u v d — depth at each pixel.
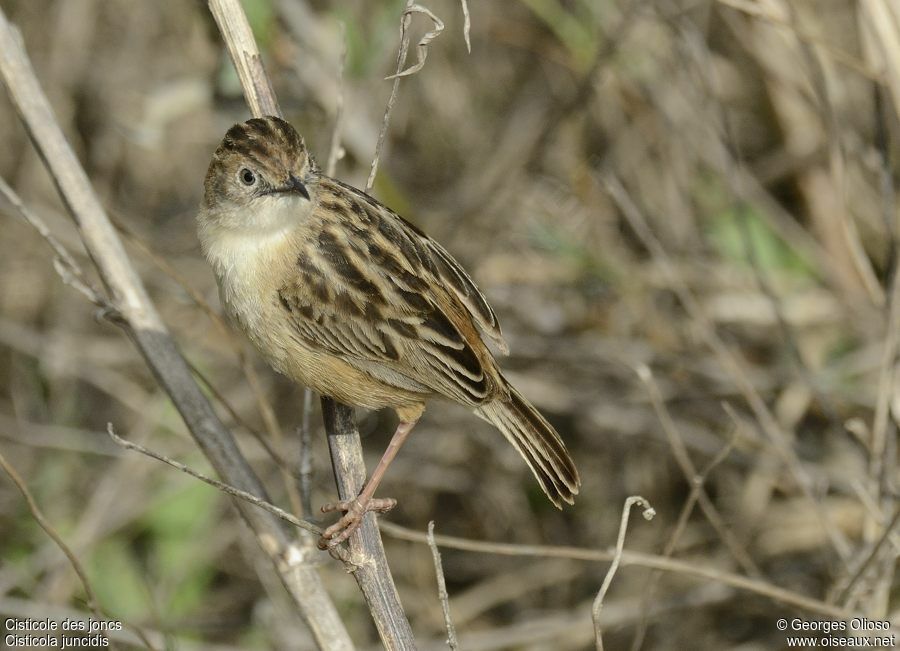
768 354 13.63
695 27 12.98
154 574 12.46
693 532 13.14
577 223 13.81
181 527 12.66
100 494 12.84
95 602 8.38
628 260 13.72
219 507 13.29
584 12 13.60
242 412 13.95
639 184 13.92
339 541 8.30
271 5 11.90
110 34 15.83
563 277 13.90
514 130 14.62
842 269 13.09
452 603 13.25
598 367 13.85
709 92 12.41
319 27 12.57
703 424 13.50
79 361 14.42
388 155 14.73
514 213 14.04
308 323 8.69
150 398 14.20
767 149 14.12
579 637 12.94
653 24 13.43
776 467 12.66
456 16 14.80
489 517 13.86
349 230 8.77
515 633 12.14
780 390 13.29
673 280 11.80
